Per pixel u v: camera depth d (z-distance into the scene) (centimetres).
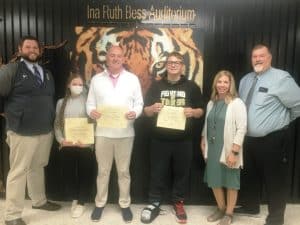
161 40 318
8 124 278
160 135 292
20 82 269
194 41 317
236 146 271
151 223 300
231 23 316
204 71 322
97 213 303
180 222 300
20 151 278
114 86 284
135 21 317
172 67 279
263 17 315
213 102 290
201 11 314
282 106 275
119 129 285
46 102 282
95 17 317
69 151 335
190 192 338
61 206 331
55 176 339
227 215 296
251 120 277
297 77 321
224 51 319
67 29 319
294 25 316
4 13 320
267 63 275
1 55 324
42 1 317
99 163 295
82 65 322
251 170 308
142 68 321
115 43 319
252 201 314
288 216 314
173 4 314
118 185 326
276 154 276
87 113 286
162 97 288
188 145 294
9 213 285
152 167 304
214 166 286
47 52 322
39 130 279
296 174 336
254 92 279
